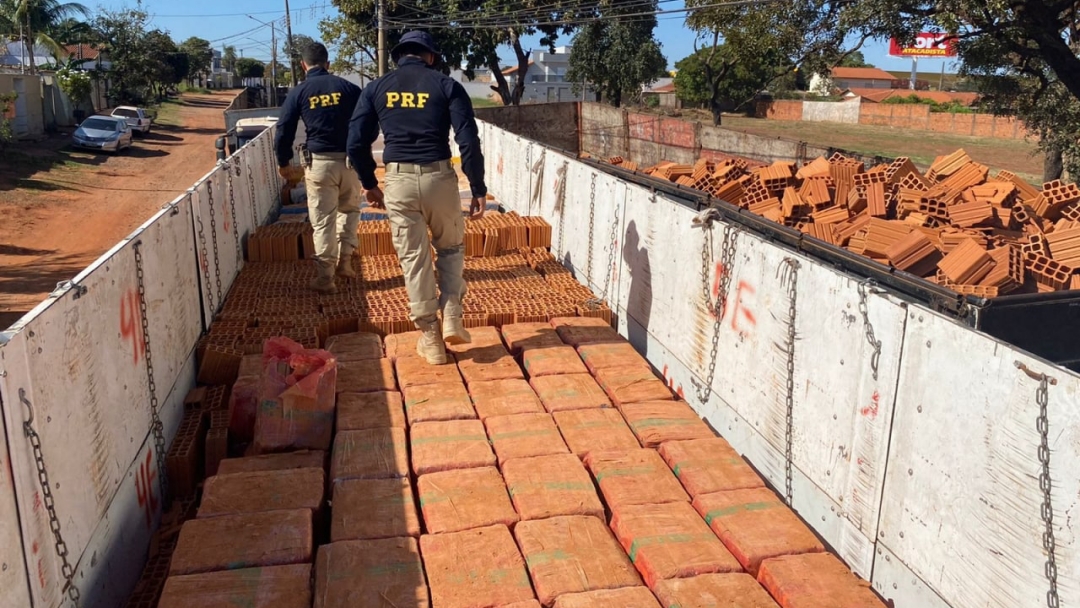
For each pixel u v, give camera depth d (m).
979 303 3.60
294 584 3.08
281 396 4.27
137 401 3.94
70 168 26.98
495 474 3.93
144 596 3.48
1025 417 2.61
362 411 4.56
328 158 6.54
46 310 2.83
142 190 24.28
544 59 74.81
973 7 9.63
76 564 2.98
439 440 4.21
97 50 53.97
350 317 6.01
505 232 8.44
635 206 6.20
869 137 42.06
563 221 8.22
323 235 6.64
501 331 6.12
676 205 5.44
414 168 5.01
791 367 4.02
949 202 6.00
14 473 2.49
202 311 5.79
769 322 4.25
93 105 47.94
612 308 6.76
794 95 66.25
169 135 41.19
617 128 21.66
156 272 4.50
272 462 4.11
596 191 7.13
